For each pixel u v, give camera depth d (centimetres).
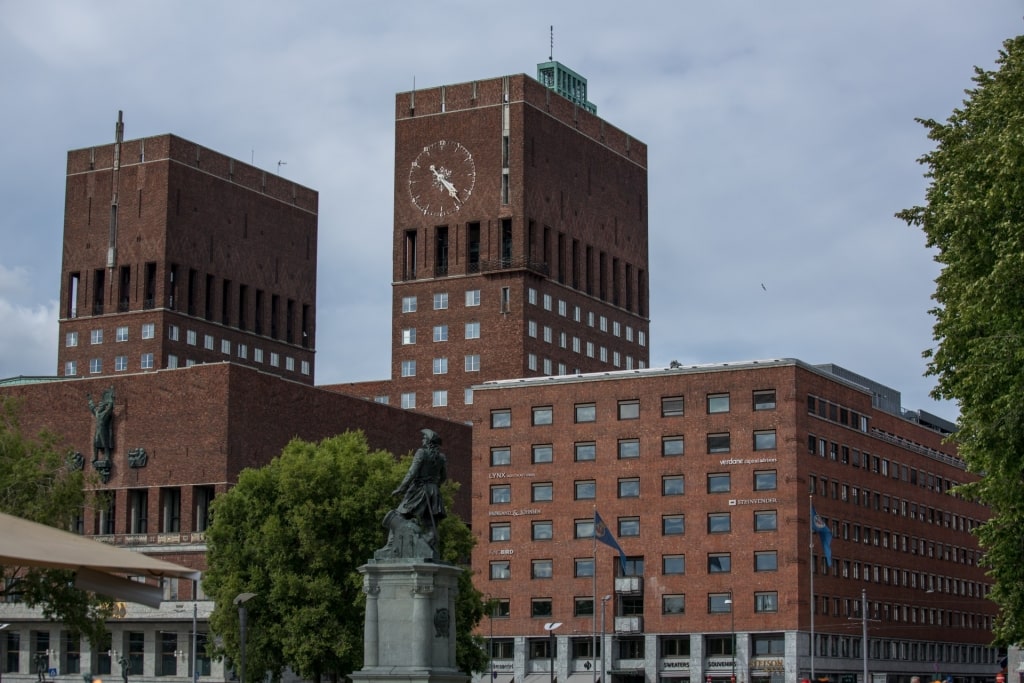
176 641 17825
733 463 18938
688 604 18900
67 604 11294
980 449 8738
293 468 13575
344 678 14138
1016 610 8844
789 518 18550
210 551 14012
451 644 7881
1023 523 8650
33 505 11688
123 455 19125
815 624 18700
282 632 13200
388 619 7756
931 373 9094
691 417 19250
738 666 18538
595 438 19712
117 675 17925
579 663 19388
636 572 19275
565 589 19575
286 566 13312
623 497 19462
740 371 19088
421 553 7844
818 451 19288
